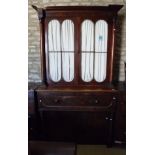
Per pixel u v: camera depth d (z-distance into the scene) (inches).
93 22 97.0
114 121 102.2
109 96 96.3
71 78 102.3
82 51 99.7
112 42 98.2
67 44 99.5
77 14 96.4
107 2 107.7
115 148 105.4
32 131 100.8
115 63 111.4
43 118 102.2
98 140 107.6
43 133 104.0
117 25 107.7
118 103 98.5
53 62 101.5
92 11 95.8
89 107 97.5
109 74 101.0
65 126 106.1
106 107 97.5
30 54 113.7
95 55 99.8
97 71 101.3
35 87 101.5
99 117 104.4
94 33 98.0
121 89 97.3
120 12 107.1
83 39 98.7
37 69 114.3
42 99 97.8
